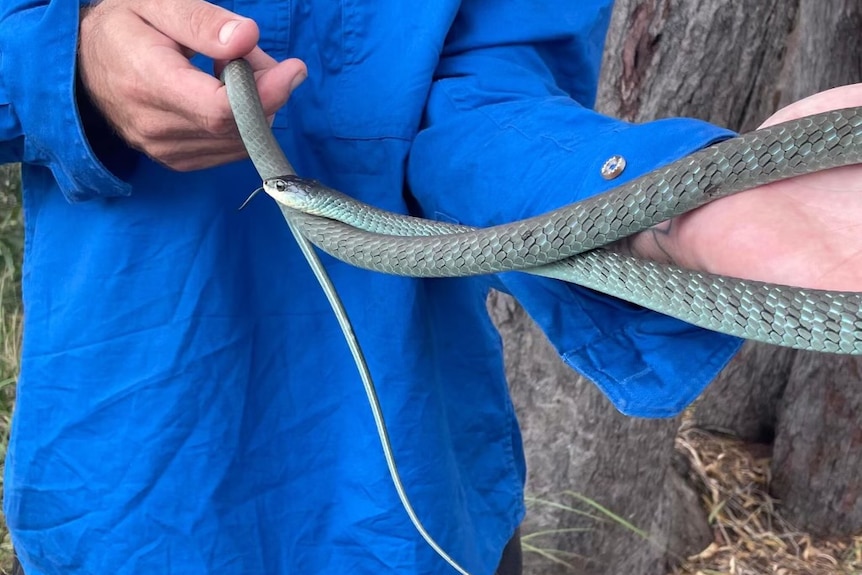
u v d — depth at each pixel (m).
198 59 0.56
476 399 0.67
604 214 0.47
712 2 0.95
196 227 0.56
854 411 1.28
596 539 1.19
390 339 0.59
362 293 0.59
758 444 1.54
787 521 1.40
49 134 0.49
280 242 0.59
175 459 0.58
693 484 1.44
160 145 0.50
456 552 0.64
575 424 1.14
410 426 0.61
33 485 0.61
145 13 0.48
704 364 0.46
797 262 0.42
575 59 0.60
